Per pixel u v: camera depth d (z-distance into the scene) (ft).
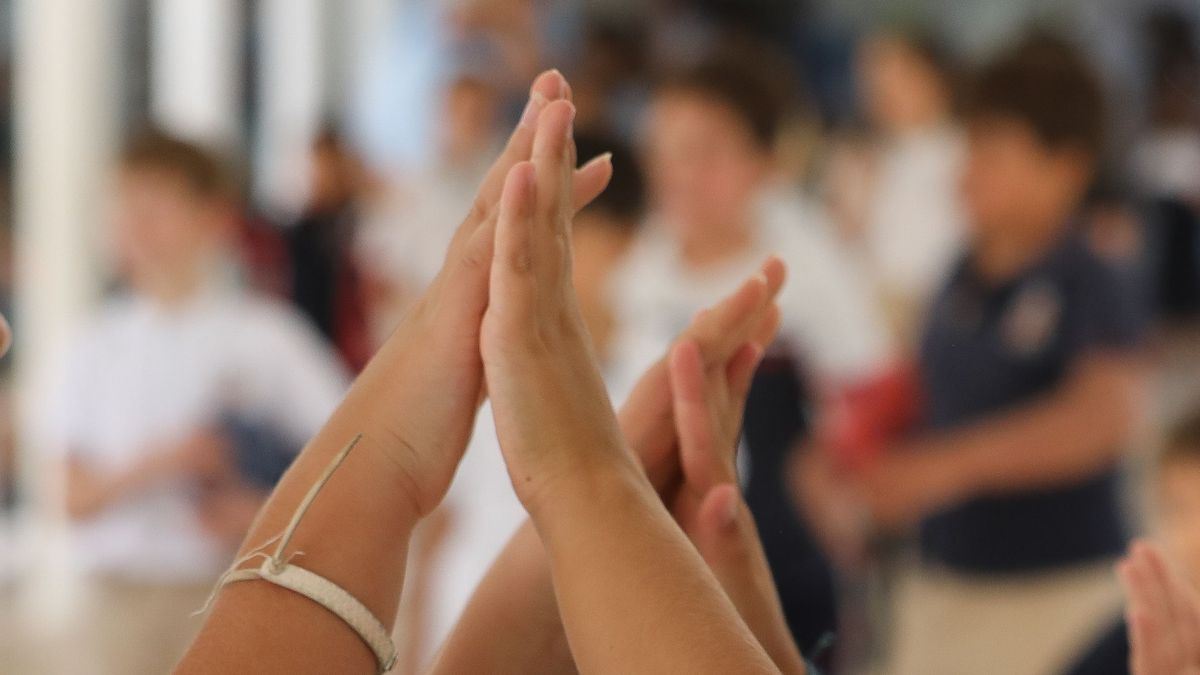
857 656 13.97
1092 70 11.43
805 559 10.59
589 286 10.73
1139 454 11.87
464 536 10.54
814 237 11.62
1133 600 4.79
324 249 18.13
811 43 25.91
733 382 4.46
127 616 12.03
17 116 20.75
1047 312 11.36
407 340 3.92
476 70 20.43
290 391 12.41
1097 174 12.97
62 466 12.21
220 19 23.65
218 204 12.63
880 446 11.59
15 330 20.36
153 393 12.16
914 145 18.44
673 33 25.53
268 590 3.53
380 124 25.41
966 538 11.62
